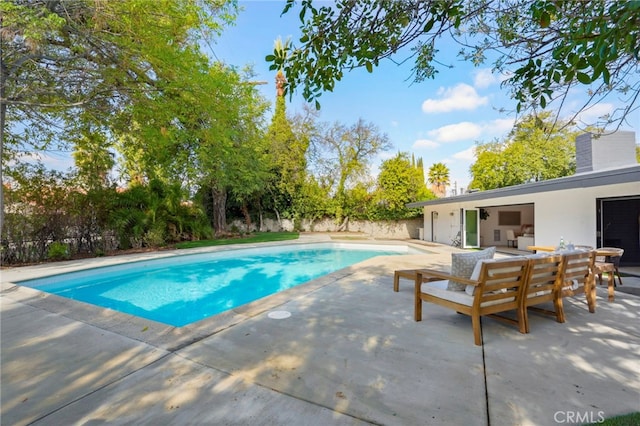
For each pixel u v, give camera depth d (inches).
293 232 884.6
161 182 565.9
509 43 84.7
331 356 110.4
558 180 300.7
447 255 388.5
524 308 135.1
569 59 59.8
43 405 83.0
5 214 350.6
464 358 109.0
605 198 310.7
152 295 278.7
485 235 658.2
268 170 808.9
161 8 290.0
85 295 277.0
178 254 417.4
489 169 729.0
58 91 325.4
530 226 615.8
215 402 83.1
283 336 128.9
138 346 120.4
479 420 75.2
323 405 81.5
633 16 47.1
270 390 88.7
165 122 391.5
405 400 83.7
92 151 438.0
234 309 166.1
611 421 73.6
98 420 76.3
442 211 619.5
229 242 579.5
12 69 311.7
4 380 96.0
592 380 93.7
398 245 564.4
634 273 281.6
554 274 148.0
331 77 89.7
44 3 257.4
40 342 125.2
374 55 84.1
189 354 112.5
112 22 282.5
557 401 82.8
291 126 845.2
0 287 226.5
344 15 81.4
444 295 137.5
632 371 99.3
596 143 394.0
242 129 609.3
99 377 97.1
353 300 184.1
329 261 461.4
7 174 369.7
